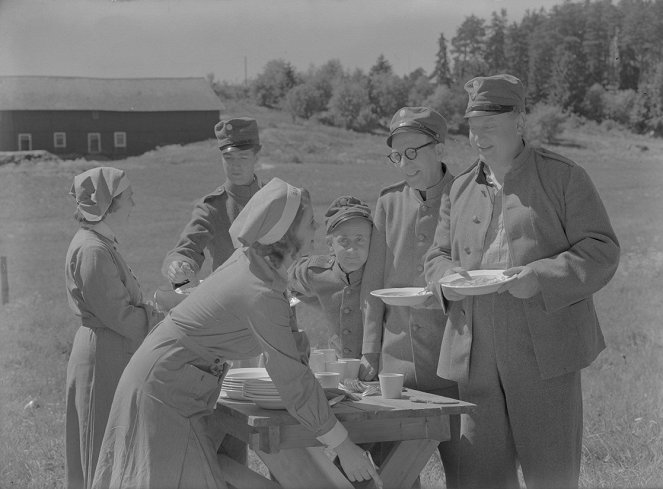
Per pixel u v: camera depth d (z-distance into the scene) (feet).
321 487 9.95
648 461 16.71
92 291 12.57
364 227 12.62
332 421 9.34
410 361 12.26
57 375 22.85
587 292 10.52
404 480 10.37
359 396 10.64
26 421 19.57
